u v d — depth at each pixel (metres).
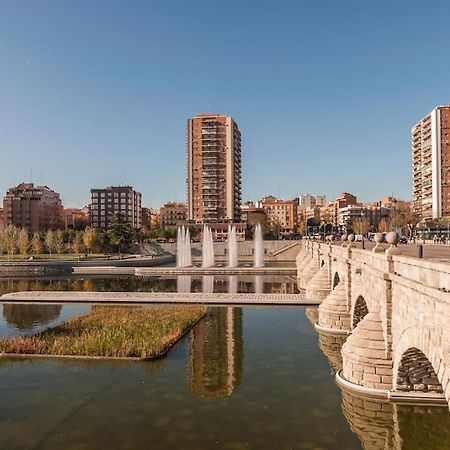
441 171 190.38
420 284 20.34
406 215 177.00
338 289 51.25
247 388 34.41
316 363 40.34
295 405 31.05
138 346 44.28
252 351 44.59
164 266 147.12
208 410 30.52
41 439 26.80
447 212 189.25
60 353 43.56
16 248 166.38
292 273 125.00
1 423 28.97
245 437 26.69
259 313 63.41
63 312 66.81
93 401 32.31
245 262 156.75
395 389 29.56
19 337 47.94
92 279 113.88
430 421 28.42
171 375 37.66
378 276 30.08
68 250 174.12
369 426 28.08
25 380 36.72
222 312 64.50
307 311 64.44
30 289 95.25
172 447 25.61
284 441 26.17
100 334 48.41
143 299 73.56
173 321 55.31
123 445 25.92
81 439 26.73
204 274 124.19
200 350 45.12
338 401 31.58
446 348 16.88
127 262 141.62
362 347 31.33
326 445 25.73
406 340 24.48
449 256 42.03
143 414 30.05
